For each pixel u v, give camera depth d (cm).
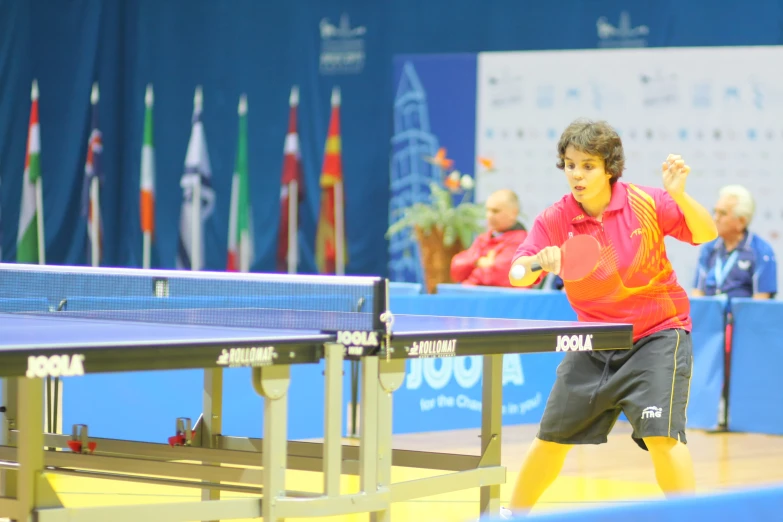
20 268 649
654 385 591
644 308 606
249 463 588
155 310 629
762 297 1323
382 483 505
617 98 1562
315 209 1850
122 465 573
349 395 1102
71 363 397
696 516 290
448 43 1753
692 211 584
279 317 557
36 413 450
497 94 1620
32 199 1962
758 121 1496
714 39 1605
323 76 1836
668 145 1541
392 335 480
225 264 1903
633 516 283
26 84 1973
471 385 1188
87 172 1958
